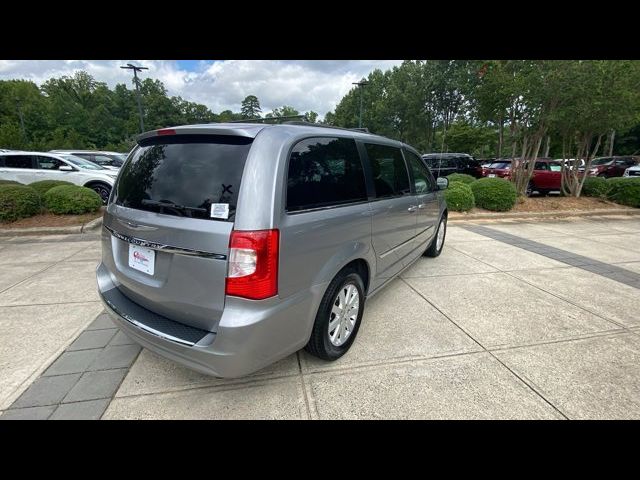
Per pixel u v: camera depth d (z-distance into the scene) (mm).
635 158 20375
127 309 2150
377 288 3066
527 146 10109
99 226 6645
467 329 3006
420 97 38375
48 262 4586
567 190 10977
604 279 4293
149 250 1996
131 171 2277
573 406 2102
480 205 9055
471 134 26828
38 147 28703
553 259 5117
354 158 2598
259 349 1808
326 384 2248
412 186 3621
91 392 2125
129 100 70750
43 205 6867
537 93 8102
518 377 2359
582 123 8758
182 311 1908
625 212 9250
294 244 1887
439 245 5133
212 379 2264
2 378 2234
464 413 2035
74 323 2957
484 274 4414
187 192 1882
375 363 2486
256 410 2025
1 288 3695
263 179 1771
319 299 2152
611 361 2562
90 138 59031
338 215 2244
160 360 2451
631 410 2078
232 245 1703
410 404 2096
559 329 3031
